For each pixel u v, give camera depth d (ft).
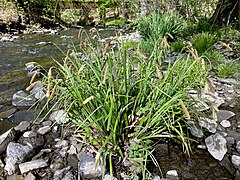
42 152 5.64
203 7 28.02
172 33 16.33
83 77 5.55
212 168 5.27
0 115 7.46
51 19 30.91
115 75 5.24
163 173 5.10
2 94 9.09
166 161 5.42
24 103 8.20
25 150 5.50
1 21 24.95
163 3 27.14
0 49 16.98
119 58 5.69
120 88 4.99
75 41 20.51
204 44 14.03
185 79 5.71
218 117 7.07
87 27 33.01
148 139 5.56
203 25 20.89
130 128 5.41
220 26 20.98
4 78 10.81
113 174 4.91
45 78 6.30
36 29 27.48
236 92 8.78
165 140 5.97
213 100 7.97
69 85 5.37
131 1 34.37
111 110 4.70
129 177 4.87
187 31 19.65
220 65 10.93
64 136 6.19
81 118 5.49
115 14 39.04
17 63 13.37
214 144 5.87
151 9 26.86
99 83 5.32
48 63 13.41
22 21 27.02
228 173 5.15
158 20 16.31
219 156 5.59
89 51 6.46
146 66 5.69
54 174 5.04
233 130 6.53
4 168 5.20
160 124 5.61
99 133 5.43
